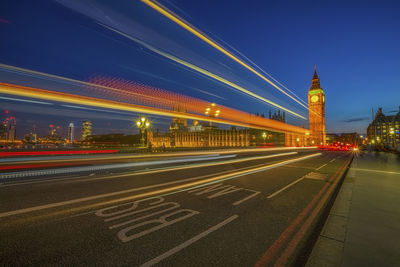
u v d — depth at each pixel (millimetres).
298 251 3066
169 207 4914
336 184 7891
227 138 135250
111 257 2820
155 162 15594
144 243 3205
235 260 2811
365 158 19609
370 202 4934
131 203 5168
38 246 3070
